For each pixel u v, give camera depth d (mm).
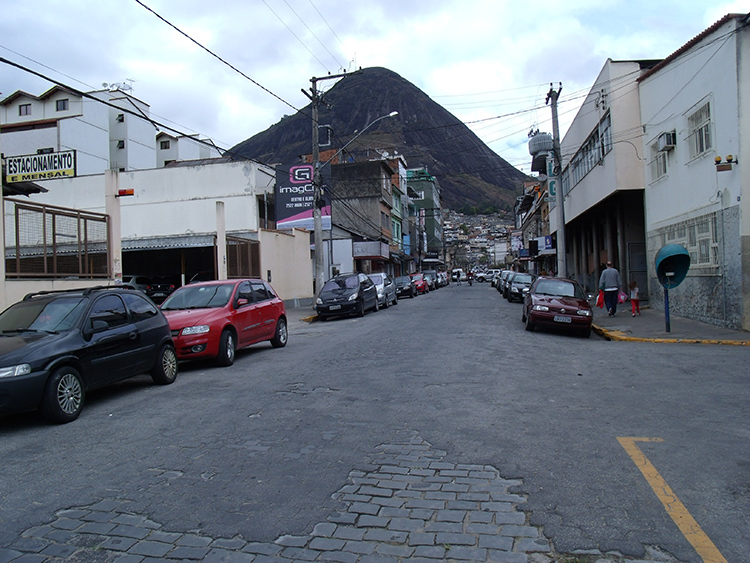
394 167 58188
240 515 3932
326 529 3703
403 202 60312
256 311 11812
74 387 6730
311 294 29359
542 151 25766
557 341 13219
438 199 90875
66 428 6359
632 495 4148
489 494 4223
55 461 5188
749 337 12219
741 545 3414
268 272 24078
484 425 6027
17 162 20719
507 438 5562
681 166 15586
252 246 22625
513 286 27078
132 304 8453
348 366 9781
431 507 4012
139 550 3465
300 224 25516
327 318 21984
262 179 29297
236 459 5090
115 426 6352
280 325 13047
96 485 4543
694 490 4227
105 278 14344
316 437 5699
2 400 6000
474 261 139625
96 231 14203
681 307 16250
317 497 4219
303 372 9352
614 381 8336
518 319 18531
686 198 15359
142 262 31359
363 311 21281
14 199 11695
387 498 4180
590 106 23125
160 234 29266
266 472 4750
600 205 23578
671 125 16203
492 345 12172
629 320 16688
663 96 16734
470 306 25125
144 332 8305
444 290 47469
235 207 28672
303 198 25469
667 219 16781
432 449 5285
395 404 6992
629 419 6207
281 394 7691
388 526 3732
